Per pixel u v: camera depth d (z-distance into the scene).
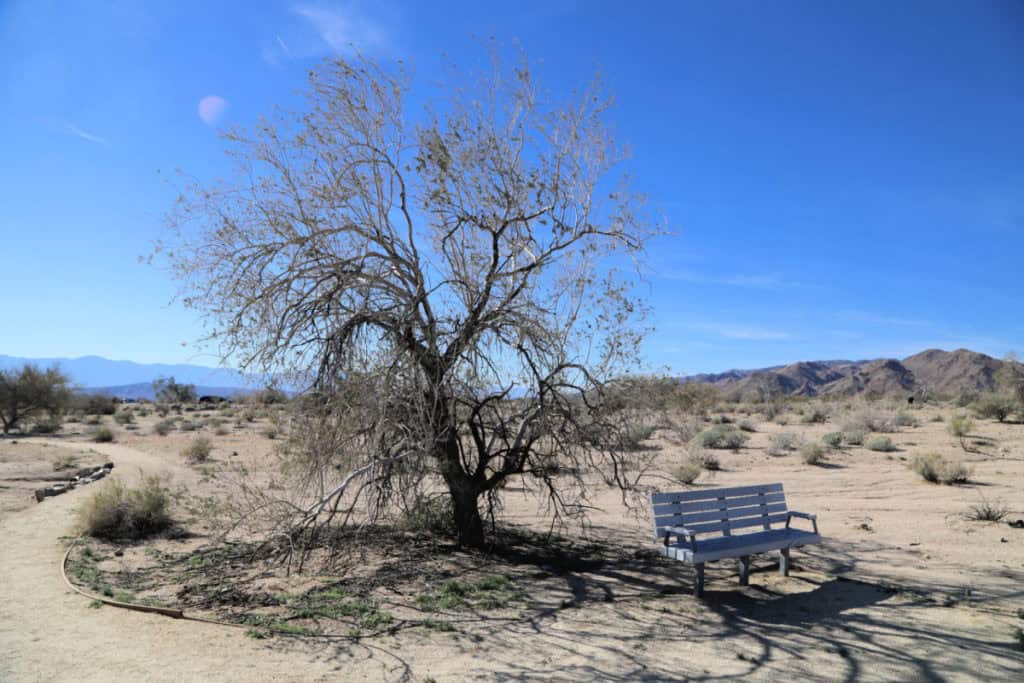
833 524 11.09
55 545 9.41
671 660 5.49
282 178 7.76
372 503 8.76
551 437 8.75
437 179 7.96
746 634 6.13
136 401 76.62
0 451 22.22
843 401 50.38
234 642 5.73
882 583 7.67
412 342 7.98
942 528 10.45
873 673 5.17
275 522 7.79
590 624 6.44
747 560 7.74
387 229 8.30
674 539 10.38
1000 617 6.43
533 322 7.96
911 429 26.88
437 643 5.87
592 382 8.30
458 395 8.45
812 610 6.82
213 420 37.44
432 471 8.91
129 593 7.25
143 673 4.98
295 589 7.49
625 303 8.34
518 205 8.30
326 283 7.74
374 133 8.07
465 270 8.46
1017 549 9.05
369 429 7.73
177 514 11.68
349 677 5.04
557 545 9.92
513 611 6.85
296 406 7.60
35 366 36.03
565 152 8.50
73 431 34.25
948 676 5.09
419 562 8.71
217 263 7.29
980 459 18.33
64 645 5.57
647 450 19.64
